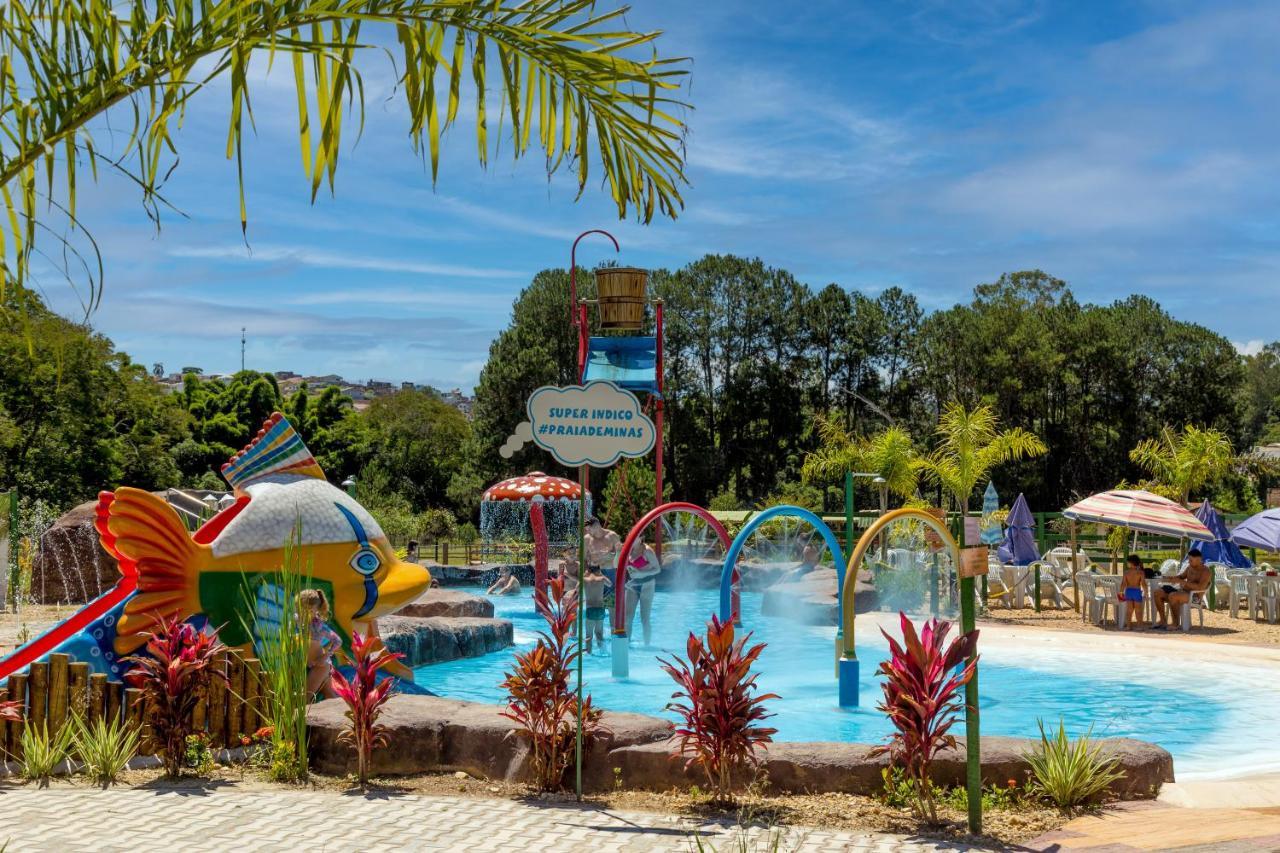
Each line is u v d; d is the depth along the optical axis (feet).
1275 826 22.72
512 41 14.98
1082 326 212.43
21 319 13.19
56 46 12.79
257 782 26.94
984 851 21.22
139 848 20.84
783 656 54.85
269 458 39.11
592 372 76.33
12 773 27.20
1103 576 67.10
